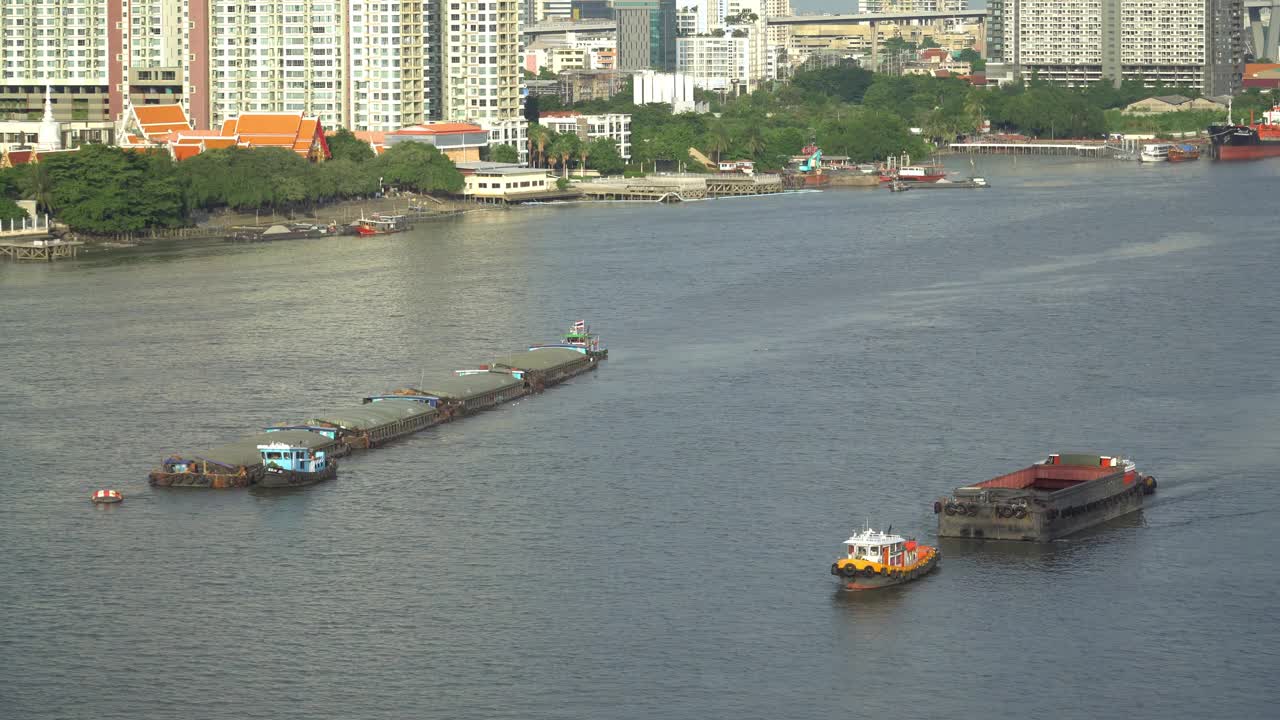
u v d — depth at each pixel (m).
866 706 196.50
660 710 195.75
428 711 195.50
